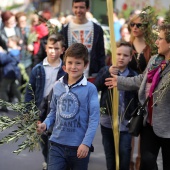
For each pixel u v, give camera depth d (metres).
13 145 12.61
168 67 8.16
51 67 10.01
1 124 7.47
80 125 7.64
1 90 17.98
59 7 37.09
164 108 8.11
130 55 9.98
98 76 9.84
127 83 9.02
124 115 9.77
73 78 7.70
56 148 7.75
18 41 18.42
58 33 11.21
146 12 10.73
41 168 11.39
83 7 11.44
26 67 19.17
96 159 12.41
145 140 8.34
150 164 8.27
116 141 9.36
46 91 9.98
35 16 19.91
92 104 7.60
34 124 7.53
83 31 11.55
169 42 8.15
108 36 15.72
